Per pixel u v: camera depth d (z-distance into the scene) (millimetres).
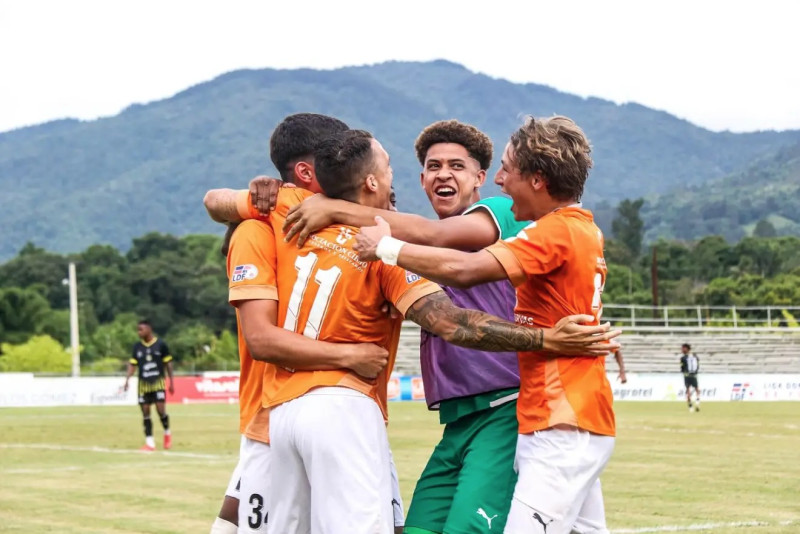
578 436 5922
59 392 45781
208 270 108312
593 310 6059
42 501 13680
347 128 6598
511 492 6441
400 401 45469
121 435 26328
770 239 108000
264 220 6340
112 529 11406
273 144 6547
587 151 6113
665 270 106812
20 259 109938
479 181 7199
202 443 23500
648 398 44406
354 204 6105
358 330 6023
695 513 12172
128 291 102812
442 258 5770
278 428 6051
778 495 13773
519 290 6152
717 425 28000
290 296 6082
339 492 5859
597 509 6426
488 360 6555
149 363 22000
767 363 57844
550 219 5953
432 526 6734
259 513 6512
